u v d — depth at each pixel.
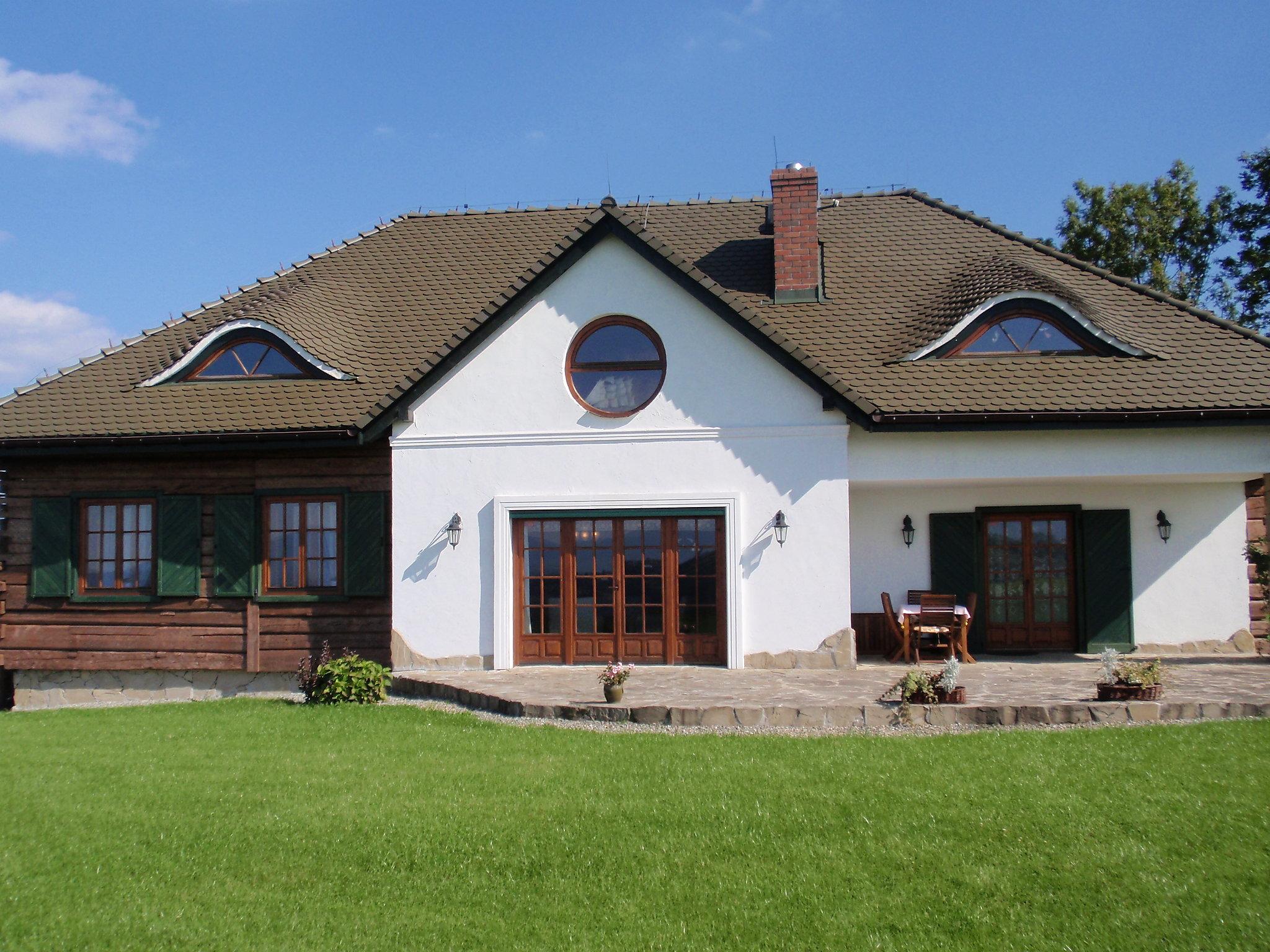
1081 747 9.52
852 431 14.70
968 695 11.62
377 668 13.80
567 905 6.57
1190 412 13.88
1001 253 17.91
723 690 12.30
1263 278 30.44
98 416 15.91
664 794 8.46
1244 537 15.80
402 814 8.16
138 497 16.16
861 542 16.25
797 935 6.14
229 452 15.83
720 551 14.70
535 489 14.94
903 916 6.36
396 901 6.68
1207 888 6.62
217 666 15.84
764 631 14.43
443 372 15.09
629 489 14.77
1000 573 16.19
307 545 15.88
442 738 10.80
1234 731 10.01
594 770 9.23
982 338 15.32
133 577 16.25
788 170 17.27
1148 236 34.06
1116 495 16.03
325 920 6.42
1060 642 16.09
